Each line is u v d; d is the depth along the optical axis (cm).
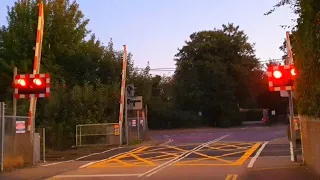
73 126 3306
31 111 2014
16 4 4303
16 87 1755
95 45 4378
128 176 1533
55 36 4247
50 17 4259
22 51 4128
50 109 3362
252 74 6838
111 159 2228
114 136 3155
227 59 6744
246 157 2048
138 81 4447
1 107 1686
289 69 1584
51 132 3250
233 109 6569
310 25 1049
